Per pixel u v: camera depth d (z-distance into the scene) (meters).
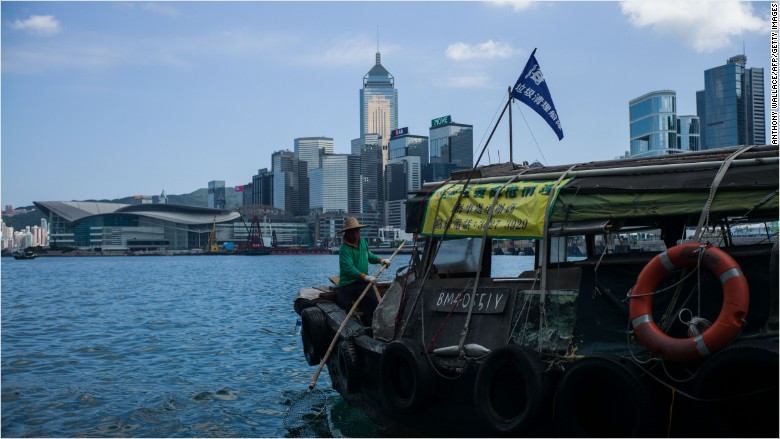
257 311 28.14
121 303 33.84
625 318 6.60
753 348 5.36
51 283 60.09
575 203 7.31
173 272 90.19
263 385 13.23
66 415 11.01
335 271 87.75
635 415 6.03
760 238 7.68
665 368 6.05
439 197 8.83
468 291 8.19
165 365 15.42
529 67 9.28
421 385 7.86
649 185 6.88
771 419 5.61
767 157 6.37
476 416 7.55
